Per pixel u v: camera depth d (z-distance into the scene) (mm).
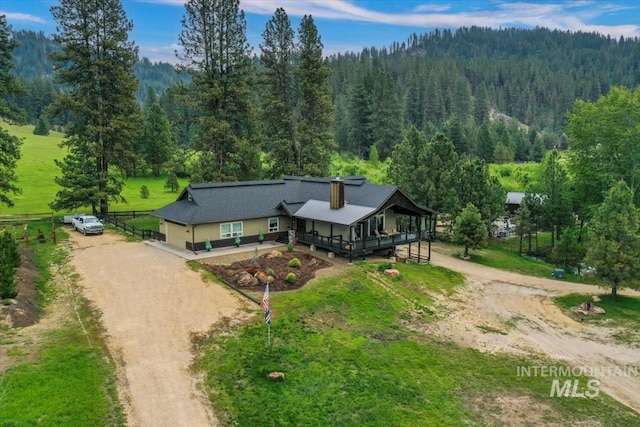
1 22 37062
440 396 17781
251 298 25016
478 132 108562
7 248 25188
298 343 20672
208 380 17156
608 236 32281
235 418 15156
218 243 34781
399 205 35375
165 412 15102
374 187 36281
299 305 24625
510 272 38344
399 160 53531
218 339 20312
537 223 46406
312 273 29750
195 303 24047
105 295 24734
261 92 55719
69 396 15234
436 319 26203
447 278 34000
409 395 17500
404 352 21203
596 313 29266
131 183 79062
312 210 35719
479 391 18531
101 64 42281
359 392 17328
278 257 31891
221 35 46969
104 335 20094
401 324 24812
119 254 32719
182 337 20281
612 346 24297
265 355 19281
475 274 36344
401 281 30688
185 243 34281
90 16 42312
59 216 46875
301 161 54406
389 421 15742
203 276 28094
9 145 37625
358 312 25156
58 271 28766
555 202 45875
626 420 17062
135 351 18891
